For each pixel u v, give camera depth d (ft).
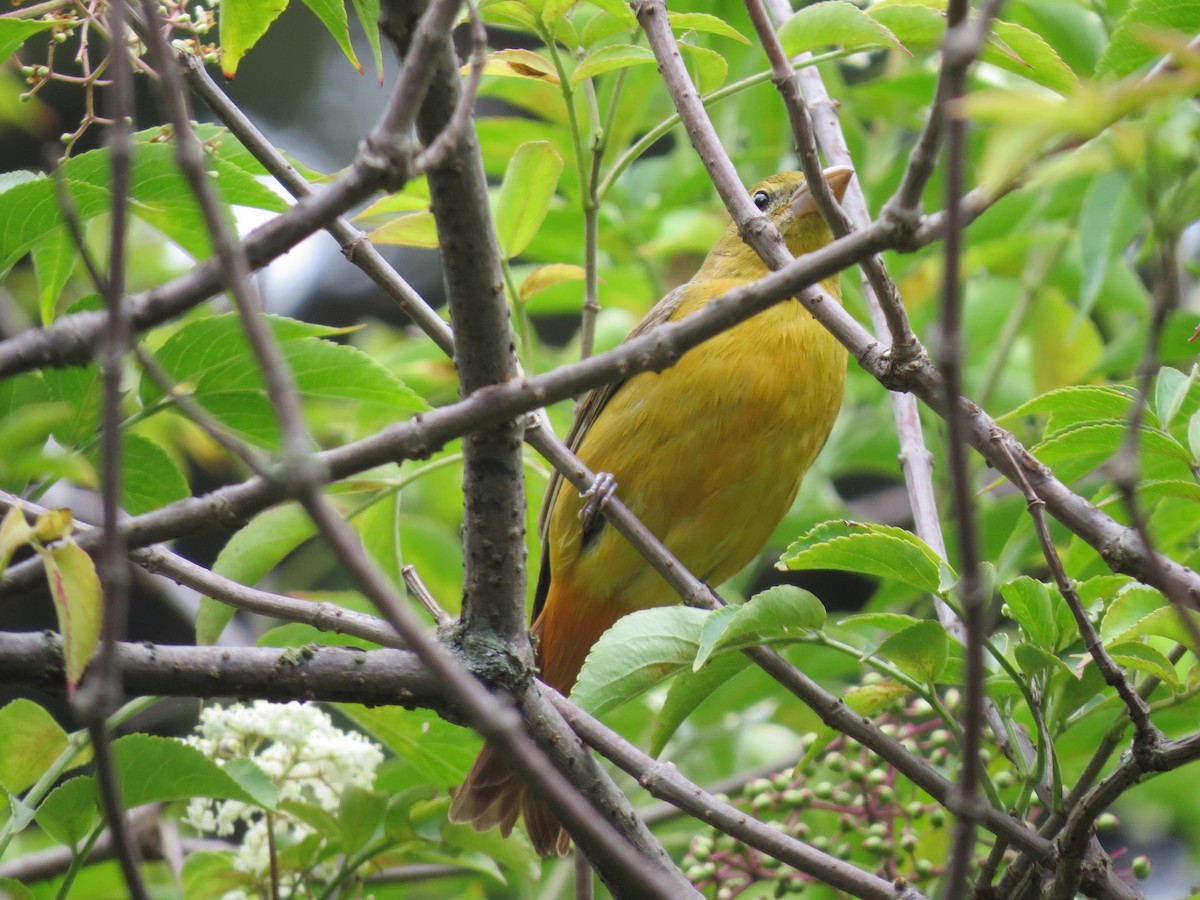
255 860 25.08
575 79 23.08
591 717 19.83
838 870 18.71
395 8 15.20
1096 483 31.78
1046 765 19.43
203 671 18.39
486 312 17.21
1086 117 10.17
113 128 11.57
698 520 30.42
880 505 45.88
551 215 37.35
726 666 20.33
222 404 20.02
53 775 20.40
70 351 14.89
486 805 24.53
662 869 19.04
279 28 63.21
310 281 63.62
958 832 12.50
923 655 19.13
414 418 15.19
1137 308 35.04
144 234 37.60
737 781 31.58
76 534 15.34
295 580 43.32
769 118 39.19
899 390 19.67
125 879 11.50
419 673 19.02
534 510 30.63
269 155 21.86
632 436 30.04
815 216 33.91
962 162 11.51
